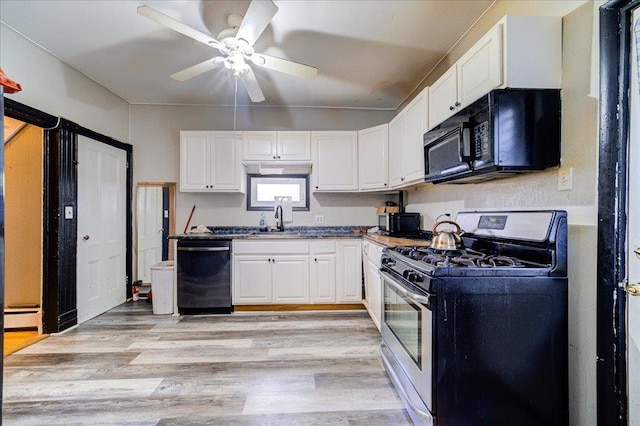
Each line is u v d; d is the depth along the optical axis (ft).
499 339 4.53
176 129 13.29
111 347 8.36
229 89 11.63
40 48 8.69
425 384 4.63
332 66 9.77
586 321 4.63
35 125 8.87
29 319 9.46
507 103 5.08
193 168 12.28
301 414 5.70
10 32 7.87
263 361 7.61
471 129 5.70
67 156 9.54
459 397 4.48
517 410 4.54
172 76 8.04
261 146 12.44
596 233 4.46
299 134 12.51
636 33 4.05
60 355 7.89
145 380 6.78
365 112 13.69
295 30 7.88
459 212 7.84
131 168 13.01
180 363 7.50
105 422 5.48
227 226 13.42
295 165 13.25
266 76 10.41
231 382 6.70
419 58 9.30
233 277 11.27
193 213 13.38
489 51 5.42
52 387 6.51
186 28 6.23
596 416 4.45
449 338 4.46
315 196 13.56
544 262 4.76
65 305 9.53
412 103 9.02
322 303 11.53
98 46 8.64
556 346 4.59
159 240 14.80
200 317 10.82
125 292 12.64
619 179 4.17
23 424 5.44
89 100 10.68
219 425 5.41
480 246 6.42
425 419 4.57
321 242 11.49
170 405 5.94
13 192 9.62
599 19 4.38
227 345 8.50
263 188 13.48
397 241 9.07
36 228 9.64
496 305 4.52
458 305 4.48
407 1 6.85
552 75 5.10
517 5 6.21
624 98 4.14
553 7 5.26
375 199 13.73
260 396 6.22
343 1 6.82
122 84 11.18
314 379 6.82
